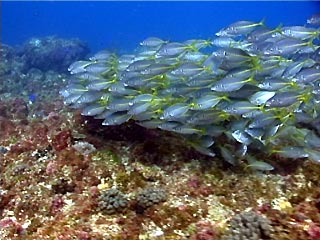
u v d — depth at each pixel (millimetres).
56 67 7840
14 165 2715
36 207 2211
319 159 2135
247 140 2260
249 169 2346
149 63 2529
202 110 2328
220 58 2379
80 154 2662
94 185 2363
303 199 1997
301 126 2527
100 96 2658
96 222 1977
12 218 2176
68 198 2270
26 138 3217
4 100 4918
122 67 2873
